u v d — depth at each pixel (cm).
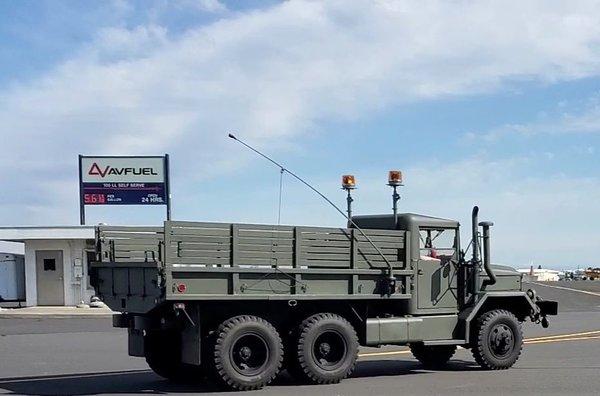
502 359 1381
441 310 1355
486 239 1405
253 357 1162
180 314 1138
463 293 1385
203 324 1162
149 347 1254
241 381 1137
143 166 3394
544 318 1477
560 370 1356
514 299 1440
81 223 3353
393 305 1331
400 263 1309
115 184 3388
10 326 2505
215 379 1151
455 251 1385
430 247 1356
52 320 2756
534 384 1184
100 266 1249
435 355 1452
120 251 1249
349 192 1379
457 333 1361
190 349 1152
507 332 1385
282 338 1225
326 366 1217
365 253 1270
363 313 1299
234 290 1148
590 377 1258
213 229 1138
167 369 1262
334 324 1223
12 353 1723
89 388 1196
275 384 1214
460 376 1301
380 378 1288
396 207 1354
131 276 1182
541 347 1781
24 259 3516
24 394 1134
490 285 1416
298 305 1238
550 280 8175
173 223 1108
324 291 1230
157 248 1209
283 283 1193
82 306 3150
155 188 3394
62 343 1956
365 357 1628
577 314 3070
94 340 2041
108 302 1245
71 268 3194
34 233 3117
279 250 1190
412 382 1229
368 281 1273
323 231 1230
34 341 2014
